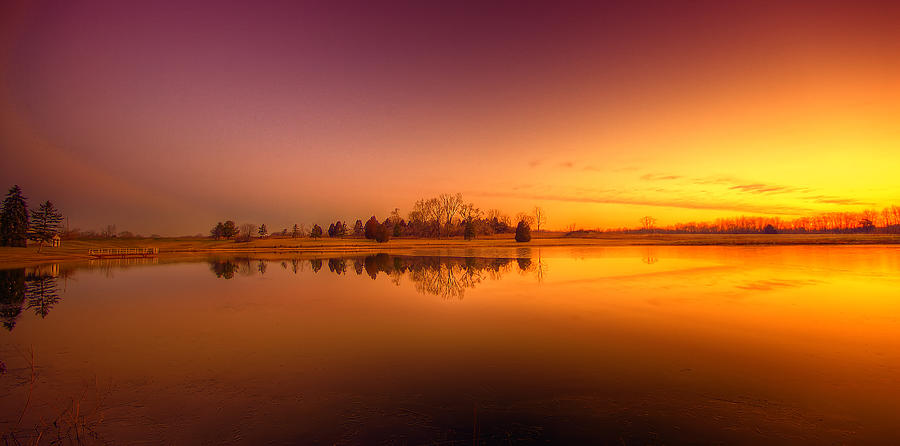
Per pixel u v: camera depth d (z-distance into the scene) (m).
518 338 9.42
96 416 5.76
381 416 5.72
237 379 7.11
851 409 5.82
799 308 12.26
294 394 6.48
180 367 7.72
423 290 16.73
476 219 92.06
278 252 47.88
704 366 7.52
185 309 13.09
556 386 6.68
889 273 20.62
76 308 13.35
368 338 9.58
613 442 5.00
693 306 12.67
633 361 7.80
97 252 45.19
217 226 105.38
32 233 58.47
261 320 11.48
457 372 7.36
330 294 15.89
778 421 5.50
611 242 64.50
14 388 6.75
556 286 17.25
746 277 19.44
